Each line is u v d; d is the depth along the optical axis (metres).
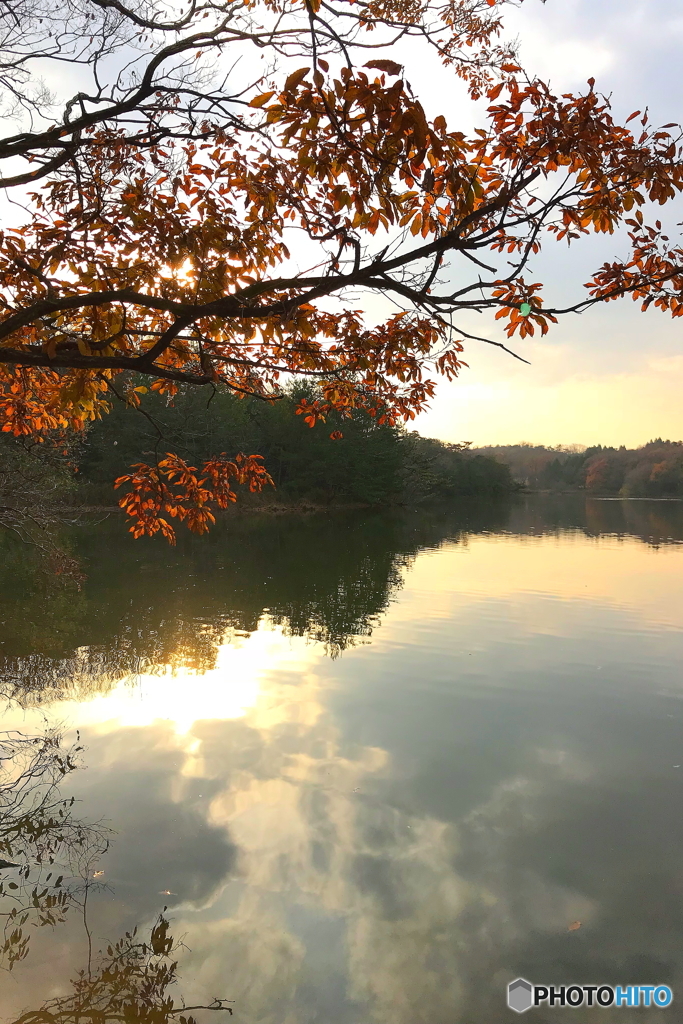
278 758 7.51
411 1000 4.09
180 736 8.05
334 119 2.79
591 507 82.88
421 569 22.94
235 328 3.92
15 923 4.66
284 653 11.94
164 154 4.25
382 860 5.58
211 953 4.45
